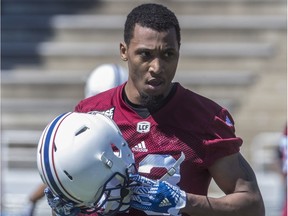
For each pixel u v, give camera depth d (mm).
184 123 10570
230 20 48469
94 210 9938
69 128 9797
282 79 45469
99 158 9680
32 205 19375
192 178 10508
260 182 34250
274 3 49469
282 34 48031
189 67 46750
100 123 9906
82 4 49625
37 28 48281
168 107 10609
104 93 11258
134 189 9938
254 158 41406
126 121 10664
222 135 10602
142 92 10359
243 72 46312
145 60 10219
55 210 10000
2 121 43375
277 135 42531
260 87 45156
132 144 10547
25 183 32906
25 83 45312
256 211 10484
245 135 42969
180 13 49375
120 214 10344
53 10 49438
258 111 43781
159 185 9867
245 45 47500
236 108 44062
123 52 11031
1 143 36781
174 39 10227
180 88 10773
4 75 45469
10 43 47594
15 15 49094
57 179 9703
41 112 43781
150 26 10156
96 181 9695
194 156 10477
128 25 10414
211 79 45531
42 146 9836
